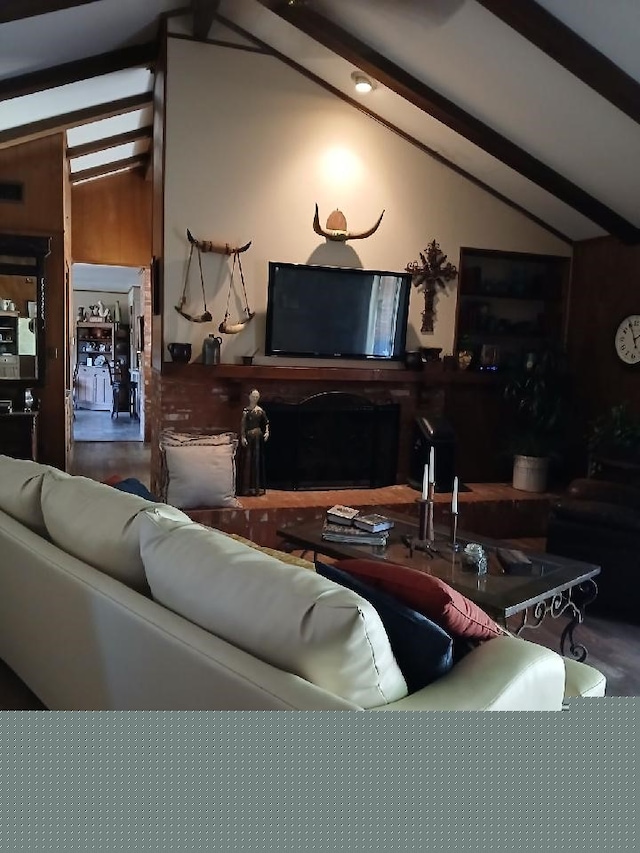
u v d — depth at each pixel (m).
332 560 4.12
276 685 1.26
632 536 3.59
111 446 8.38
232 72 4.84
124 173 8.00
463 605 1.66
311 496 4.97
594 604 3.72
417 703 1.38
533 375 5.57
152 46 5.08
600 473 4.69
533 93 4.25
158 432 4.96
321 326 5.16
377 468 5.41
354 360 5.36
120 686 1.72
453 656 1.68
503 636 1.74
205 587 1.50
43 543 2.16
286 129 5.02
